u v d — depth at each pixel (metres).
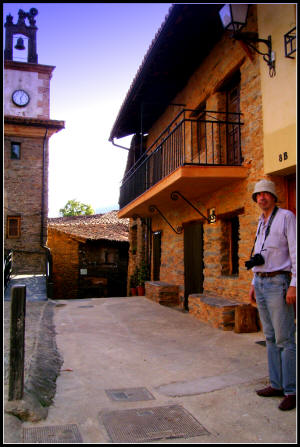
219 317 6.85
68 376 4.38
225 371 4.54
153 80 10.18
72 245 20.92
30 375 3.89
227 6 6.05
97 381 4.23
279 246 3.65
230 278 7.61
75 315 8.78
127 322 7.88
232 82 8.14
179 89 10.78
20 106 19.28
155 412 3.42
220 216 8.12
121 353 5.40
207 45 8.55
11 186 18.22
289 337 3.52
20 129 18.30
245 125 7.19
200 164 7.05
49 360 4.75
